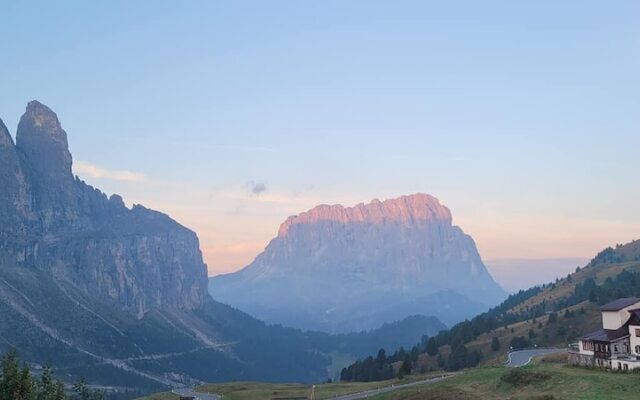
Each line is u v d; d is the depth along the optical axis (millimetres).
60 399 69250
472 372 120875
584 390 85562
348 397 140500
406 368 199500
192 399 164500
